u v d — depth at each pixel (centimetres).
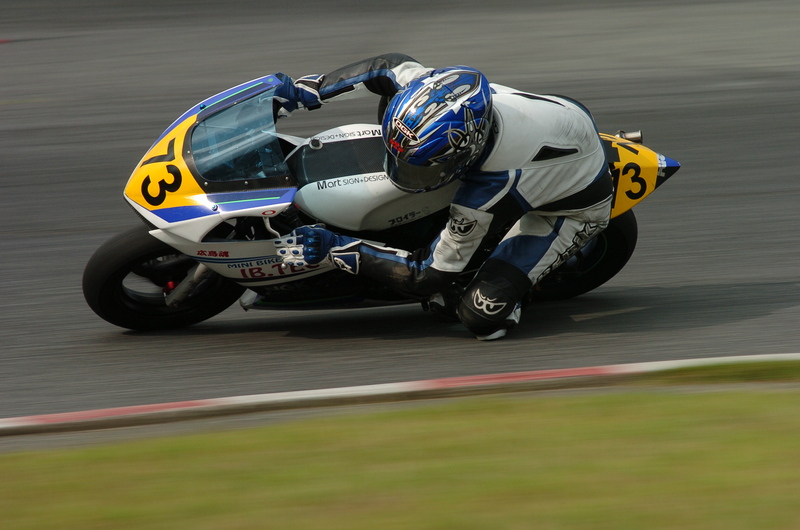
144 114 3303
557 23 4900
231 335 1619
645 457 1045
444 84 1305
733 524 897
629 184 1582
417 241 1533
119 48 4559
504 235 1565
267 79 1511
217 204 1386
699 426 1124
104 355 1534
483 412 1198
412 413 1202
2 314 1741
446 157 1282
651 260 1962
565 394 1295
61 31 5084
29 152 2869
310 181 1466
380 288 1542
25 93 3678
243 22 5216
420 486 996
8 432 1238
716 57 3981
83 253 2073
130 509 962
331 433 1145
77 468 1067
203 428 1235
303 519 934
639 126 3042
